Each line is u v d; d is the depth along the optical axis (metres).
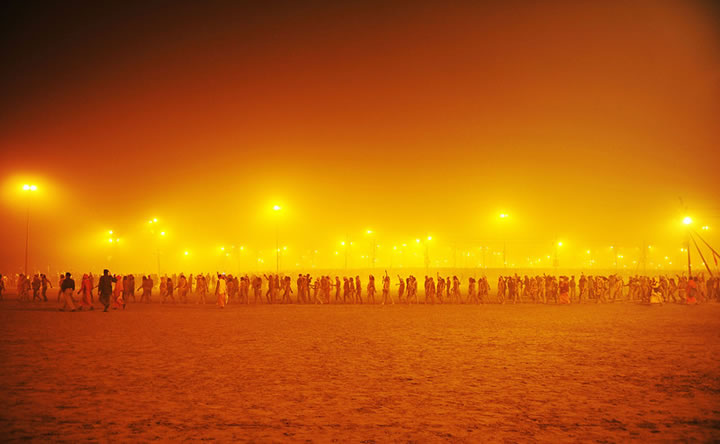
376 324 27.09
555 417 10.05
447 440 8.65
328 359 16.48
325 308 38.44
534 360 16.38
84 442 8.45
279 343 20.03
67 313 32.97
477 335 22.56
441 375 14.04
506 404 11.02
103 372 14.24
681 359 16.53
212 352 17.77
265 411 10.42
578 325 26.58
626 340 20.92
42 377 13.55
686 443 8.54
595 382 13.18
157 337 21.56
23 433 8.89
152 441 8.52
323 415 10.15
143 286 44.81
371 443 8.48
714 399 11.47
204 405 10.87
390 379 13.52
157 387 12.49
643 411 10.49
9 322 27.20
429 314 33.28
